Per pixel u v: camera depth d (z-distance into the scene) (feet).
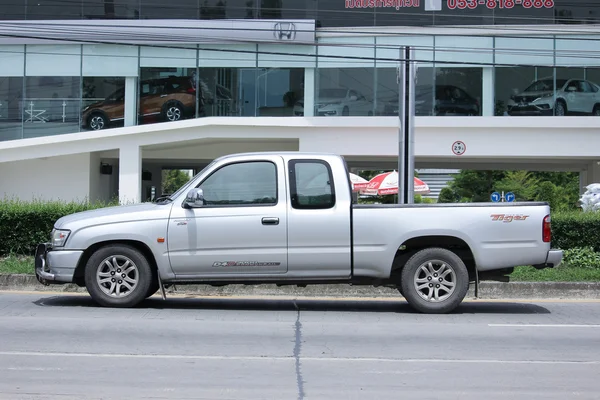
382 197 131.75
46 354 23.88
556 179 160.25
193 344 25.80
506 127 78.23
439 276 33.24
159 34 79.61
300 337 27.43
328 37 79.66
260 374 21.59
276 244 32.09
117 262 33.01
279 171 32.65
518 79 78.74
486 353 25.03
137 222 32.30
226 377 21.20
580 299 41.06
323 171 32.78
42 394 19.15
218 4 79.71
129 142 81.35
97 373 21.45
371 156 81.71
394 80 79.25
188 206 32.27
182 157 89.35
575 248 50.21
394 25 79.25
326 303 37.93
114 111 81.00
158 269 32.22
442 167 96.02
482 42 78.64
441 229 32.48
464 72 78.79
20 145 80.84
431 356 24.41
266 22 78.79
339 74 79.66
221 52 80.28
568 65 78.33
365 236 32.32
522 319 32.73
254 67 80.12
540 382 21.07
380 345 26.13
